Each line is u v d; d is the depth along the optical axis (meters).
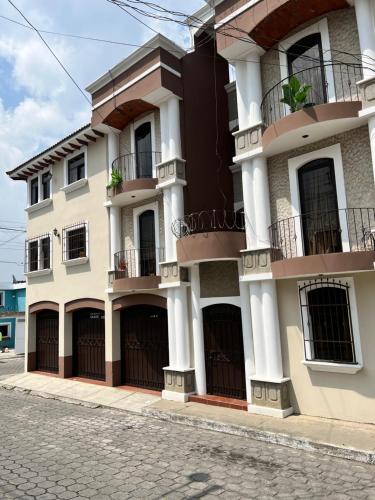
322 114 7.69
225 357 10.05
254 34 9.10
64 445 7.59
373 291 7.55
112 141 13.23
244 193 9.45
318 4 8.30
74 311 14.63
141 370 12.18
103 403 10.88
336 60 8.38
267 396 8.55
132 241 12.62
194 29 12.12
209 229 11.45
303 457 6.55
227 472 6.06
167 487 5.62
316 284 8.27
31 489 5.68
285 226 8.91
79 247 14.41
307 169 8.79
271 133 8.45
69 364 14.42
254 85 9.45
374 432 7.02
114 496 5.39
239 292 9.80
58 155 15.40
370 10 7.82
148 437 7.91
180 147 11.20
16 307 33.16
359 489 5.37
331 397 7.95
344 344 7.93
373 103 7.48
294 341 8.55
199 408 9.37
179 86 11.41
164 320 11.69
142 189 11.44
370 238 7.59
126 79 11.90
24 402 11.81
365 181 7.82
